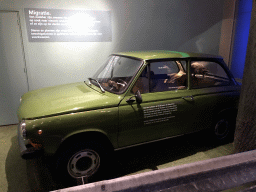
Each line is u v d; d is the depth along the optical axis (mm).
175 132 3082
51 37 4672
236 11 6281
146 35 5559
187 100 3053
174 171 1097
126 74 3078
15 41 4430
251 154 1272
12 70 4547
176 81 3188
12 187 2623
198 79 3277
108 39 5191
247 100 2039
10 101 4676
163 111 2883
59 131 2336
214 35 6324
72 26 4773
